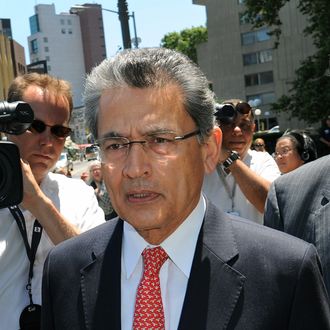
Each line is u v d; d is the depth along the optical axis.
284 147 4.68
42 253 2.29
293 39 40.06
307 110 21.22
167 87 1.42
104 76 1.46
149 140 1.43
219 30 53.34
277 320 1.44
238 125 3.24
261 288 1.46
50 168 2.52
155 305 1.51
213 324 1.43
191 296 1.47
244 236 1.57
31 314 2.16
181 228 1.54
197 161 1.51
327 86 20.62
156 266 1.54
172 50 1.53
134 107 1.41
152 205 1.45
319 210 2.08
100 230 1.76
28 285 2.22
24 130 1.70
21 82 2.45
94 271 1.63
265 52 50.88
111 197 1.52
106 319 1.54
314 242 2.05
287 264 1.48
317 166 2.19
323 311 1.47
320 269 1.54
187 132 1.46
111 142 1.46
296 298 1.45
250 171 3.23
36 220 2.30
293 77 40.53
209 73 54.69
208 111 1.50
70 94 2.57
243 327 1.42
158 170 1.43
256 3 21.45
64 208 2.51
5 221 2.29
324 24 19.98
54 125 2.45
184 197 1.48
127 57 1.46
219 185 3.41
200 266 1.51
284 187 2.25
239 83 52.75
